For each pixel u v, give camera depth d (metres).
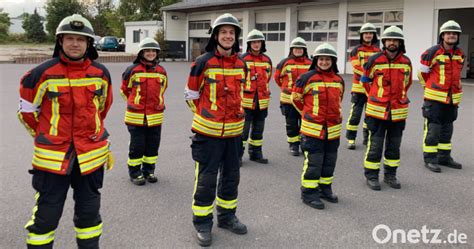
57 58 3.27
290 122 7.60
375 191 5.78
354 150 8.06
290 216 4.88
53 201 3.29
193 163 7.02
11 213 4.81
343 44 24.33
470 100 14.36
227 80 4.16
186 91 4.27
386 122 5.84
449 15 20.88
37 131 3.29
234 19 4.07
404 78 5.76
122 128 9.60
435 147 6.73
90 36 3.22
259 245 4.14
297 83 5.15
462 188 5.90
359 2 23.33
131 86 5.85
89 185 3.43
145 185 5.91
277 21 28.89
